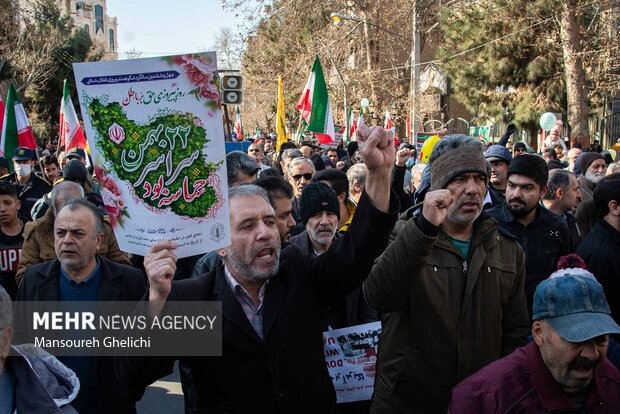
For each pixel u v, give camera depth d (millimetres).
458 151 3424
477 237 3473
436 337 3338
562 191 5527
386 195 2789
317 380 2895
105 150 2611
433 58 41000
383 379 3469
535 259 4598
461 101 27234
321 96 13281
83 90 2576
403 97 32781
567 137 24422
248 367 2764
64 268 3936
